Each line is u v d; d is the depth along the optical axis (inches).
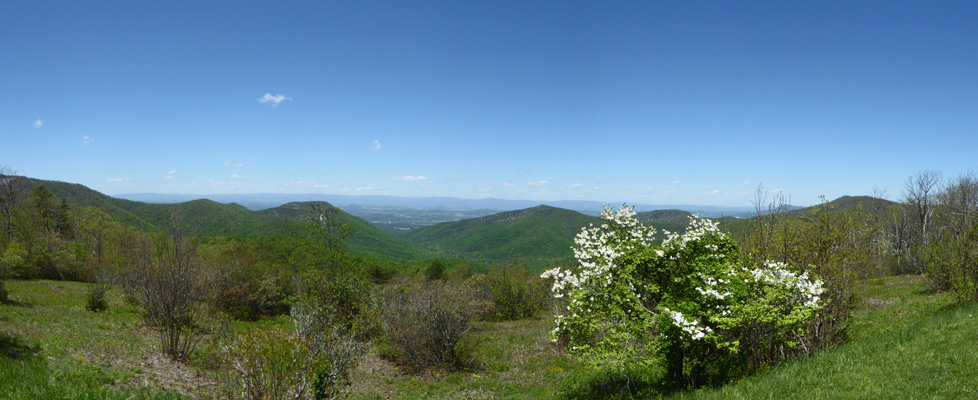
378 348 697.6
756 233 531.5
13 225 1870.1
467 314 710.5
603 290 424.8
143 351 570.6
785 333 390.6
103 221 2377.0
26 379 336.2
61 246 1860.2
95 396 329.1
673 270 413.1
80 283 1633.9
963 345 333.1
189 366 532.7
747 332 382.6
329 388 385.1
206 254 1457.9
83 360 475.2
